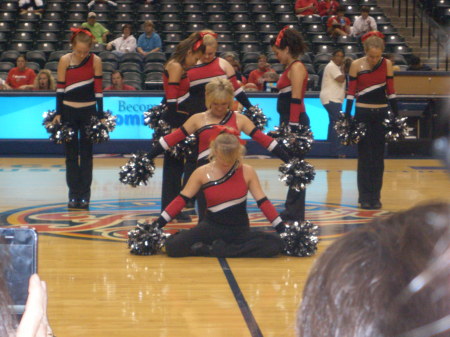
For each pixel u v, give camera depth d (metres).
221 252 5.13
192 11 17.64
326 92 12.46
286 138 5.92
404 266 0.54
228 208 5.15
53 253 5.30
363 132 7.31
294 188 5.76
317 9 18.00
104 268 4.83
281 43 6.11
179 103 6.19
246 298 4.08
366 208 7.57
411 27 18.02
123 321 3.63
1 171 10.72
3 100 12.62
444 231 0.54
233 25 17.00
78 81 7.25
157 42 15.73
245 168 5.22
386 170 11.14
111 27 17.05
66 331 3.46
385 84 7.33
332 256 0.57
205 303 3.98
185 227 6.42
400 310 0.53
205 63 5.96
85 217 6.96
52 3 17.86
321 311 0.56
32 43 15.99
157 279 4.53
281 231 5.26
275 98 12.53
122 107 12.68
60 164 11.63
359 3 18.58
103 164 11.61
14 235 1.30
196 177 5.22
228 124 5.46
